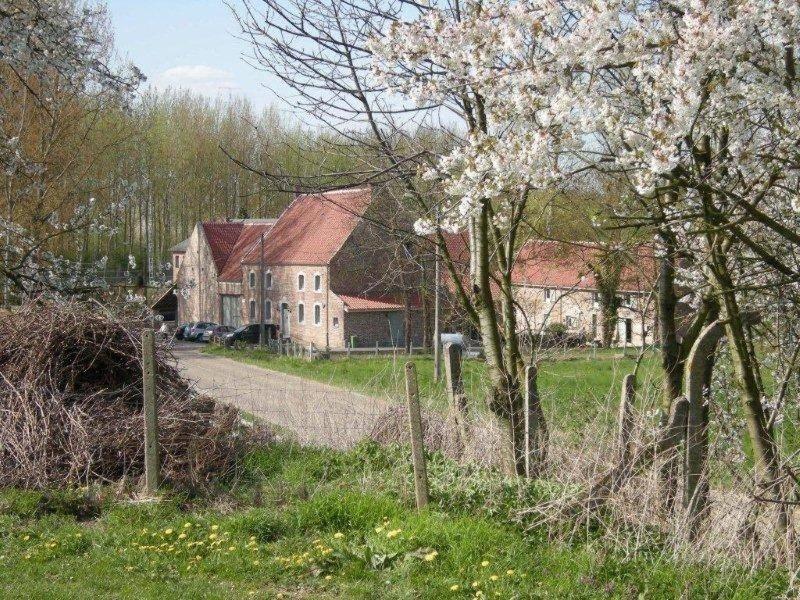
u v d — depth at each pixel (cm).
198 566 697
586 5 691
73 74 1203
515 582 635
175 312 7606
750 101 679
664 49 662
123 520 834
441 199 854
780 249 846
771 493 678
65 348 1077
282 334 6159
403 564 670
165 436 994
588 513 714
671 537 677
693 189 679
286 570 682
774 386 903
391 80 813
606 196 906
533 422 850
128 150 4988
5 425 980
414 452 801
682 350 846
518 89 712
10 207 1906
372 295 5628
